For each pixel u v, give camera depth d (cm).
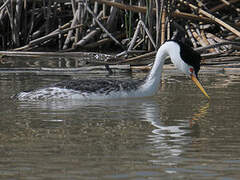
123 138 944
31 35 2578
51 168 774
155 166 785
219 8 2355
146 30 2136
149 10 2188
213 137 953
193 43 2250
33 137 946
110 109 1214
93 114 1156
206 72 1852
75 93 1341
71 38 2495
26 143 905
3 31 2580
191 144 905
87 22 2469
